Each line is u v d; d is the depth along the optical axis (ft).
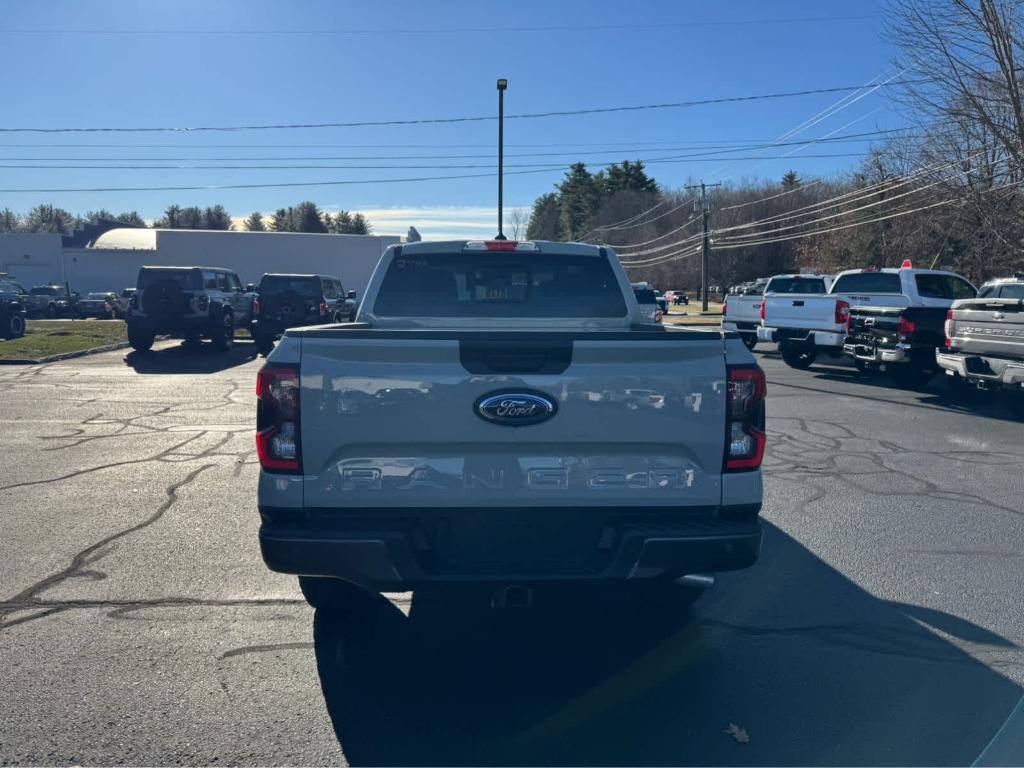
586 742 11.73
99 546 19.89
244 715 12.36
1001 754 11.41
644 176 330.75
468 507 12.43
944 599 16.92
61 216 401.70
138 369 56.95
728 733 11.96
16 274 189.67
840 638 15.12
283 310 70.28
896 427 36.19
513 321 19.57
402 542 12.15
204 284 71.87
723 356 12.58
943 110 64.80
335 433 12.24
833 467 28.55
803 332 55.01
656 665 14.11
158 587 17.38
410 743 11.68
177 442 32.24
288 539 12.13
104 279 193.16
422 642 15.10
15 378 51.65
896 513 23.04
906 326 45.19
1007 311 36.78
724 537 12.36
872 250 142.92
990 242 76.33
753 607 16.57
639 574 12.35
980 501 24.26
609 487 12.50
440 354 12.20
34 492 24.77
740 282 268.41
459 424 12.25
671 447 12.53
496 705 12.79
